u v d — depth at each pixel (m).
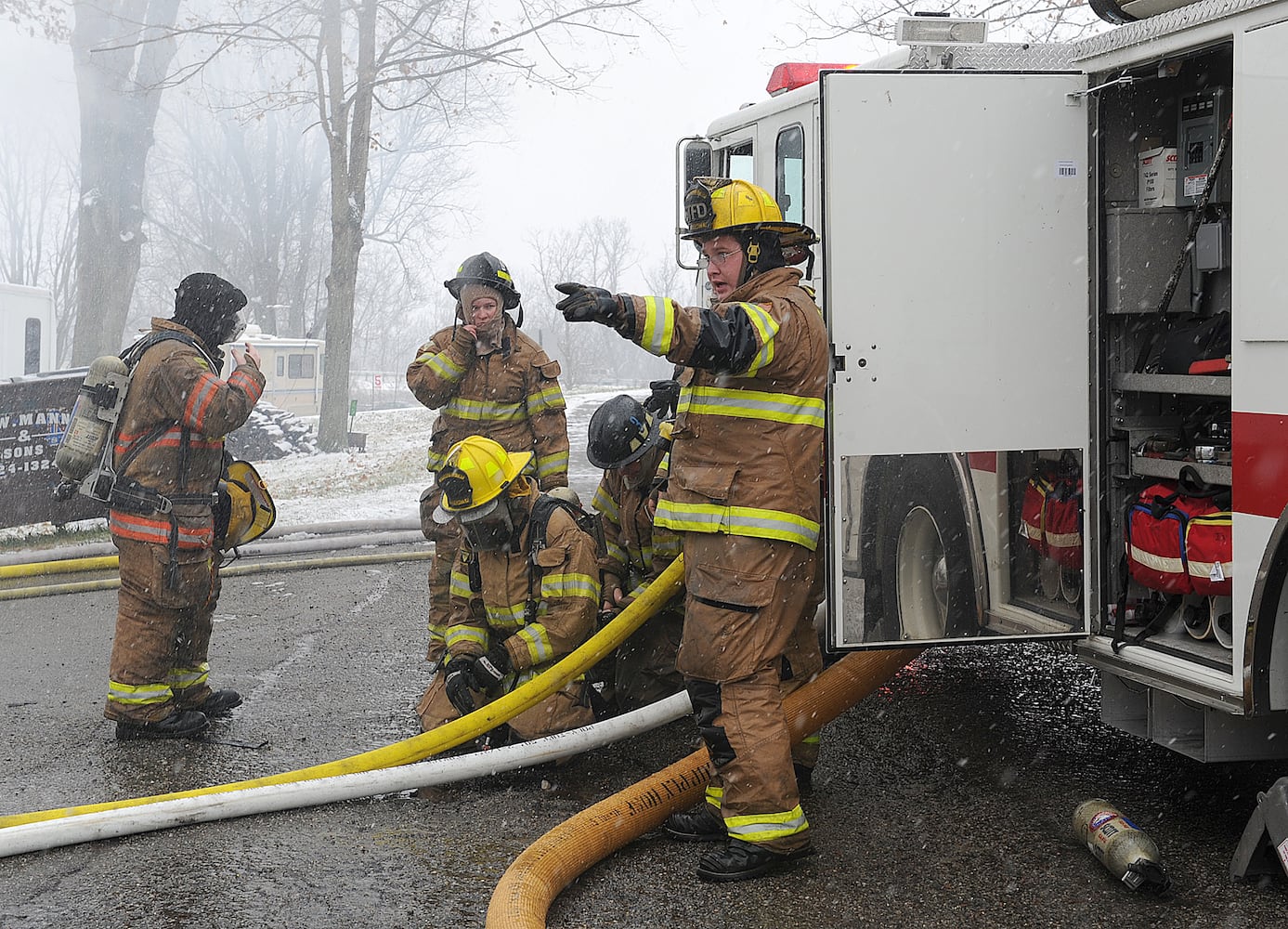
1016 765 4.59
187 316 5.10
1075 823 3.72
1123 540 4.27
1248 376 3.54
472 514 4.43
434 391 5.55
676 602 5.01
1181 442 4.22
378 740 5.04
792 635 4.22
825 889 3.55
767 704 3.68
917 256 4.09
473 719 4.44
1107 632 4.25
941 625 4.32
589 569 4.55
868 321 4.06
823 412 3.76
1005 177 4.16
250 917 3.41
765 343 3.49
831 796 4.30
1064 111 4.20
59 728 5.23
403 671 6.18
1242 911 3.35
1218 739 3.88
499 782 4.49
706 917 3.39
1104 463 4.29
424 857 3.82
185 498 4.96
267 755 4.86
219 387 4.89
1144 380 4.17
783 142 6.54
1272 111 3.44
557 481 5.60
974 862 3.71
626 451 4.82
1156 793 4.27
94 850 3.90
